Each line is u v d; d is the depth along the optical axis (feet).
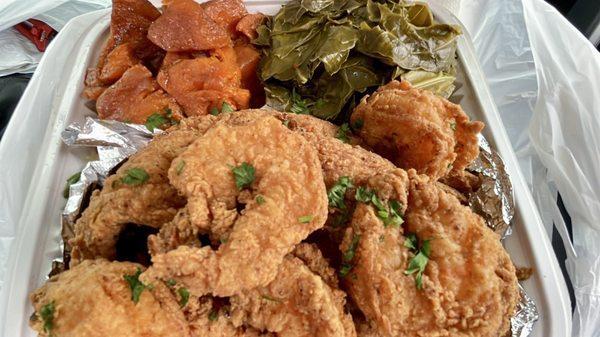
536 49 0.87
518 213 0.61
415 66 0.79
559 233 0.74
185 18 0.75
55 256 0.57
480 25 1.03
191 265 0.41
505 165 0.67
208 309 0.45
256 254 0.42
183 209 0.46
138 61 0.80
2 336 0.51
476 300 0.46
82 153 0.68
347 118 0.80
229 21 0.85
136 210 0.49
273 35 0.85
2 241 0.66
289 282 0.45
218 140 0.47
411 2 0.88
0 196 0.66
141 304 0.42
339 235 0.50
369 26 0.81
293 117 0.63
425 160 0.60
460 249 0.48
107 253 0.52
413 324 0.46
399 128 0.61
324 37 0.81
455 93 0.82
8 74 1.05
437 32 0.81
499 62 1.01
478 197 0.62
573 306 0.67
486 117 0.74
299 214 0.44
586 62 0.83
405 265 0.47
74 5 1.05
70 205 0.58
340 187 0.51
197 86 0.75
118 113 0.74
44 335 0.43
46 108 0.74
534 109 0.85
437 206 0.49
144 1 0.82
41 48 1.05
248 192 0.46
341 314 0.46
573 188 0.74
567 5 1.10
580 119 0.79
